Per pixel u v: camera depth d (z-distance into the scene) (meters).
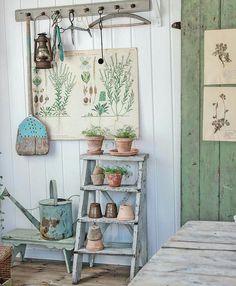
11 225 3.72
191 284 1.63
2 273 2.94
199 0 2.96
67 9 3.39
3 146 3.67
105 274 3.31
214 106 2.99
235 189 2.99
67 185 3.55
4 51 3.59
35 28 3.50
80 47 3.40
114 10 3.30
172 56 3.23
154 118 3.30
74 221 3.54
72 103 3.45
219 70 2.96
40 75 3.50
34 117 3.52
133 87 3.31
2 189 3.54
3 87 3.62
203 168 3.04
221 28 2.94
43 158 3.58
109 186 3.15
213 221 2.81
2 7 3.56
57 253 3.62
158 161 3.32
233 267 1.81
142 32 3.27
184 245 2.13
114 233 3.43
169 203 3.32
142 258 3.28
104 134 3.39
